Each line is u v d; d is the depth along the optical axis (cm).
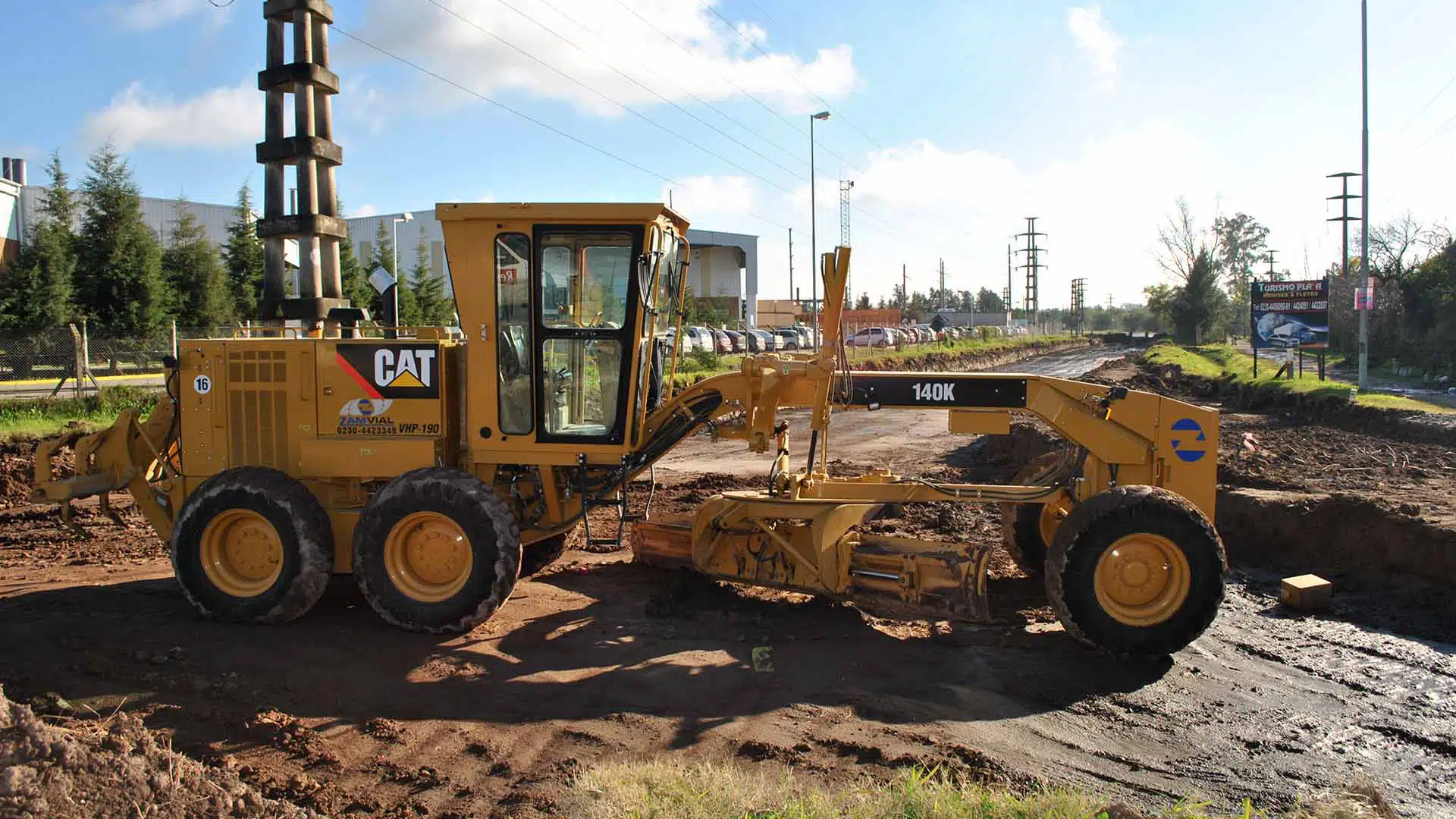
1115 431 665
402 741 487
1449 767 476
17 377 2069
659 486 1298
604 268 657
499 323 664
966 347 5422
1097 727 518
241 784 404
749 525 698
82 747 369
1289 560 869
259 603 646
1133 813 382
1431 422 1455
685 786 416
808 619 684
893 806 391
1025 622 689
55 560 866
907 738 497
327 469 678
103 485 716
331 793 429
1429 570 761
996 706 542
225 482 652
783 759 469
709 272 8031
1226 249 8194
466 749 479
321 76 1619
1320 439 1465
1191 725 523
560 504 710
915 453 1662
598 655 610
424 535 638
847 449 1738
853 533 685
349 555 679
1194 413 655
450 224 655
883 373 690
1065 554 611
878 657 612
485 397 668
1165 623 599
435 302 3628
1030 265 9431
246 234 3725
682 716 522
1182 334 6619
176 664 580
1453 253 2691
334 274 1709
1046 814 379
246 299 3650
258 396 698
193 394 711
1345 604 747
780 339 5484
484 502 624
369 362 679
